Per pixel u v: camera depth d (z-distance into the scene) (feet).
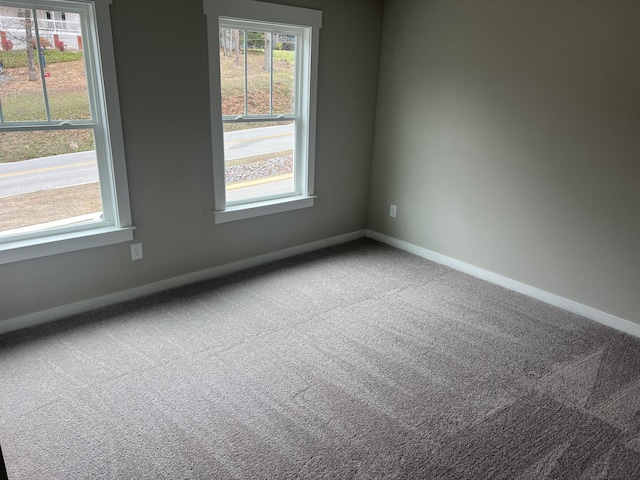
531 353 9.25
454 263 13.34
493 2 11.04
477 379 8.40
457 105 12.31
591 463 6.64
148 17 9.50
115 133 9.63
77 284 10.04
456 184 12.79
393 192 14.56
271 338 9.50
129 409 7.39
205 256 11.97
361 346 9.32
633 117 9.31
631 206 9.66
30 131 8.82
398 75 13.57
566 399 7.94
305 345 9.29
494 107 11.53
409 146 13.75
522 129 11.11
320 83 12.78
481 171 12.15
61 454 6.50
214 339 9.40
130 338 9.32
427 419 7.39
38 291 9.55
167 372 8.32
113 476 6.17
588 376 8.57
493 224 12.17
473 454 6.73
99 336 9.36
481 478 6.34
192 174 11.10
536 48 10.50
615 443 7.01
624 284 10.06
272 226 13.10
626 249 9.89
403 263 13.61
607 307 10.42
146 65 9.73
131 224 10.43
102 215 10.21
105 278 10.41
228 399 7.70
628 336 10.00
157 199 10.71
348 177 14.53
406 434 7.07
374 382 8.23
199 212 11.50
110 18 9.01
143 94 9.86
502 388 8.18
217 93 10.94
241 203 12.45
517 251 11.81
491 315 10.73
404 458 6.63
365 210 15.49
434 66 12.60
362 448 6.77
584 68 9.82
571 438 7.09
